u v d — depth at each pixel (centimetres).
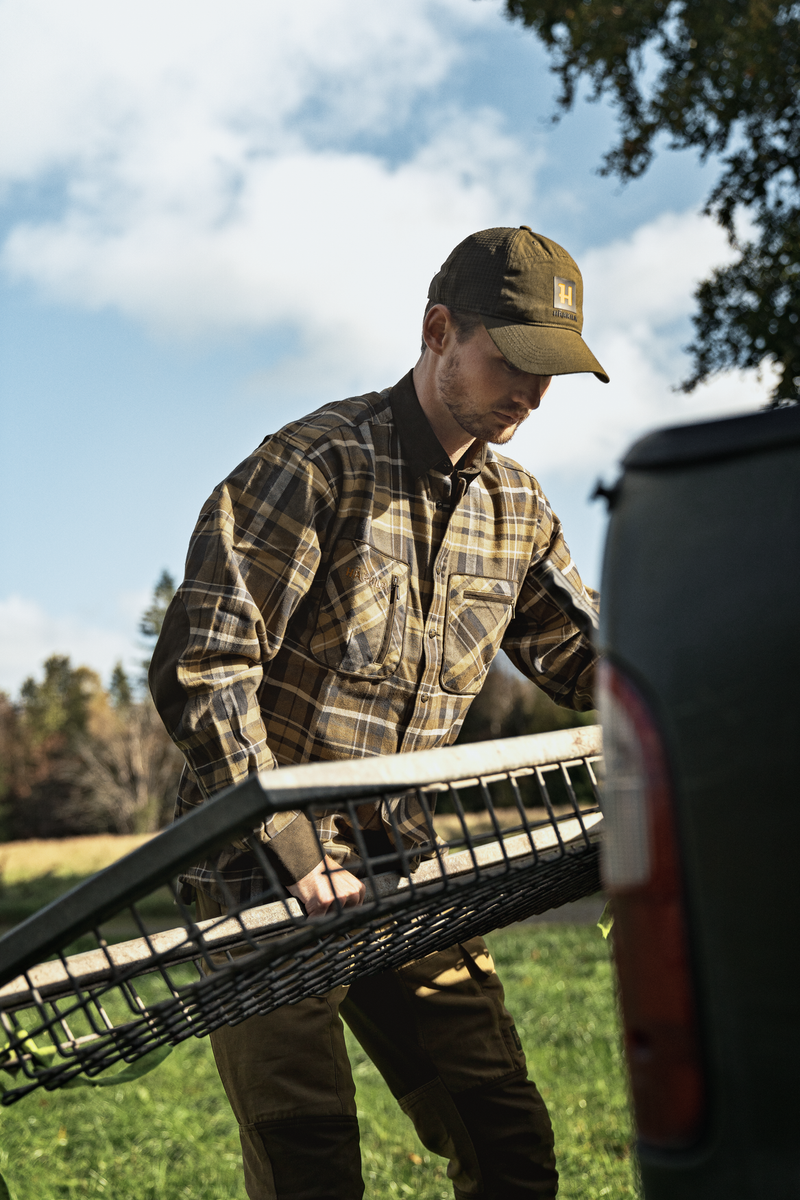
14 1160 384
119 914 111
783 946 81
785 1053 81
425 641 210
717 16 941
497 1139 217
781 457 88
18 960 107
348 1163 187
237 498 195
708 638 86
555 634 244
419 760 119
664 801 85
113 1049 124
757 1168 81
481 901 151
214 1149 396
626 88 984
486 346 200
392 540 205
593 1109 399
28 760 6906
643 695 87
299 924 112
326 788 106
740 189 973
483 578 221
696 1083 83
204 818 101
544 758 136
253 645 185
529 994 669
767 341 937
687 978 84
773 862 82
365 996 221
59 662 8344
